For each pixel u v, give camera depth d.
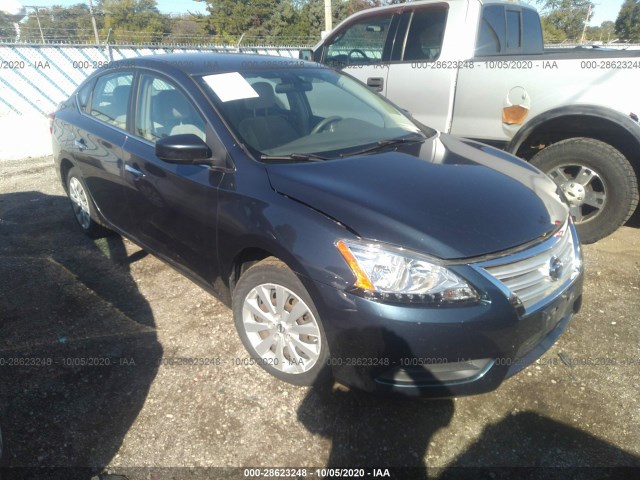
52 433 2.40
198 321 3.26
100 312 3.38
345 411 2.52
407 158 2.91
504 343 2.20
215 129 2.88
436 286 2.12
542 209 2.57
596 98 3.90
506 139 4.49
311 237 2.30
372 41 5.50
